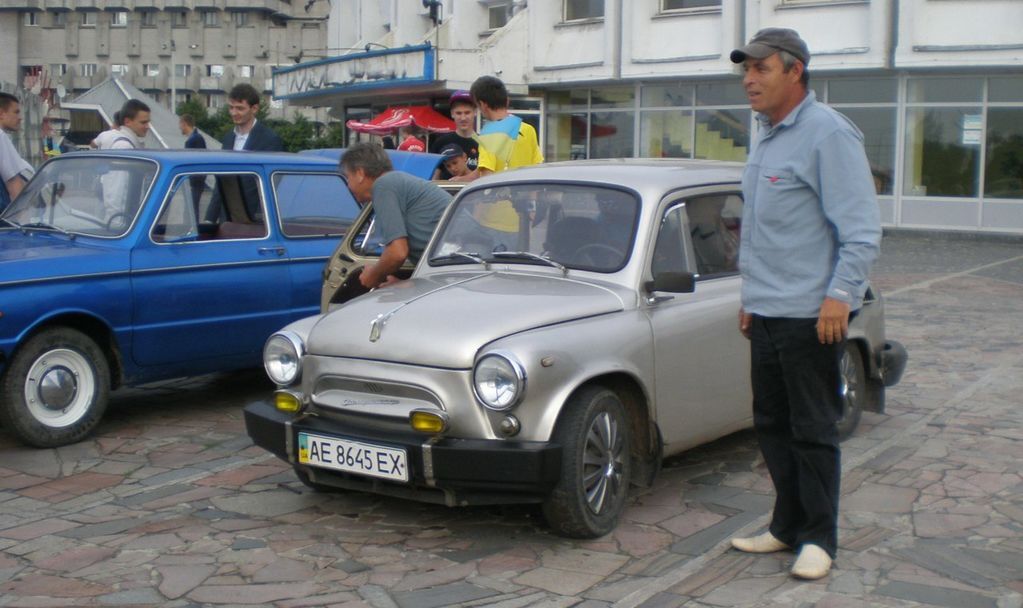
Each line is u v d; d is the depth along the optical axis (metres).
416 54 25.62
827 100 22.34
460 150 9.05
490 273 5.83
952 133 21.27
